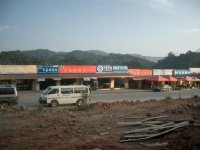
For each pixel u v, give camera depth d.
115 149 11.73
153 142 12.99
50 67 58.22
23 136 13.84
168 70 76.50
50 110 23.67
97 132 14.90
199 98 34.44
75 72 61.22
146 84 70.44
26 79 54.62
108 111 22.33
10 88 26.44
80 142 12.83
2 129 15.39
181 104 26.78
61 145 12.24
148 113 20.59
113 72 66.12
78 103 29.72
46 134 14.24
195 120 17.69
